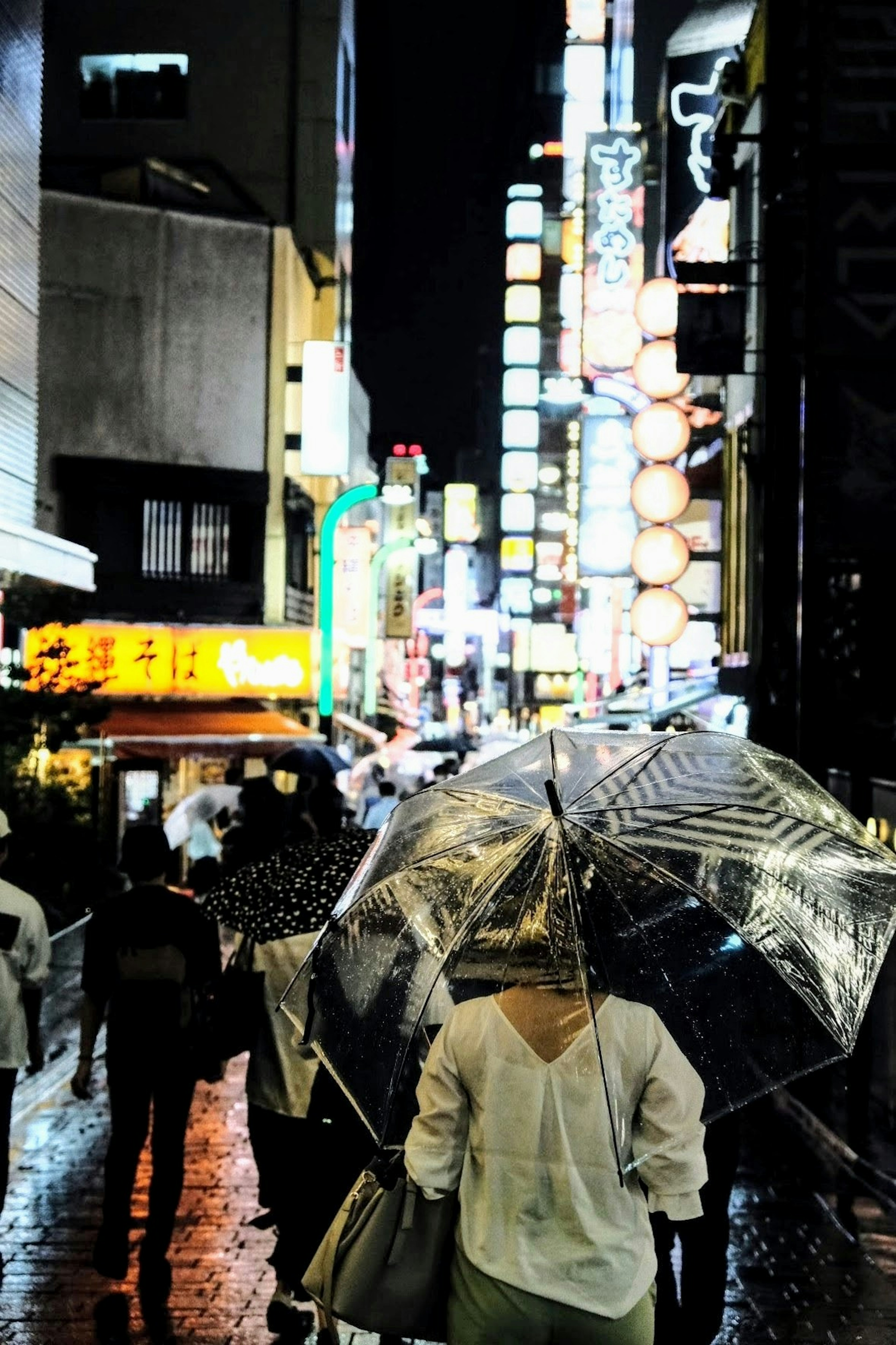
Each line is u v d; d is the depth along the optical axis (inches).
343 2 1481.3
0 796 568.4
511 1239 127.0
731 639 727.7
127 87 1408.7
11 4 589.9
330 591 939.3
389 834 145.3
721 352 570.9
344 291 1558.8
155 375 1125.7
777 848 138.3
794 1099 418.0
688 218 845.2
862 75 407.8
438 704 3590.1
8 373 601.6
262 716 1018.1
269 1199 232.4
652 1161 128.8
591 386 1135.6
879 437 412.5
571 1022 129.6
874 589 431.5
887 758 417.1
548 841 136.7
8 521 528.1
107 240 1112.8
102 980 250.1
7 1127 262.7
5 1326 235.1
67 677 603.5
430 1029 158.9
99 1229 281.9
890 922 140.9
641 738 150.6
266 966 224.2
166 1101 248.5
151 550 1111.0
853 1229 296.2
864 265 410.6
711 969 143.0
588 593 1364.4
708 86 845.2
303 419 1149.7
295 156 1413.6
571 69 1592.0
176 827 683.4
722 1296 189.2
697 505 909.2
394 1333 136.3
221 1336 231.1
